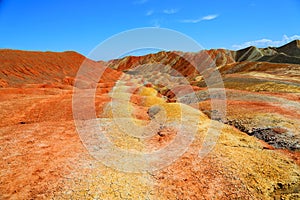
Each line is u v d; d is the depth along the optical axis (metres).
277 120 26.41
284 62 133.88
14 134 18.39
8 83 54.78
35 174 12.77
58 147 16.03
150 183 12.72
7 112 25.30
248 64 111.88
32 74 66.25
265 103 36.38
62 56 88.00
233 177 13.94
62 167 13.50
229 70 113.75
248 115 29.02
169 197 11.90
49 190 11.54
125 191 11.88
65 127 20.11
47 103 28.52
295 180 14.40
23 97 33.31
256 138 22.48
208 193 12.45
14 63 67.31
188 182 13.12
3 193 11.22
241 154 17.06
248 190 13.03
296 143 20.30
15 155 14.77
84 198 11.18
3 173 12.73
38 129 19.61
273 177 14.48
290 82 60.34
